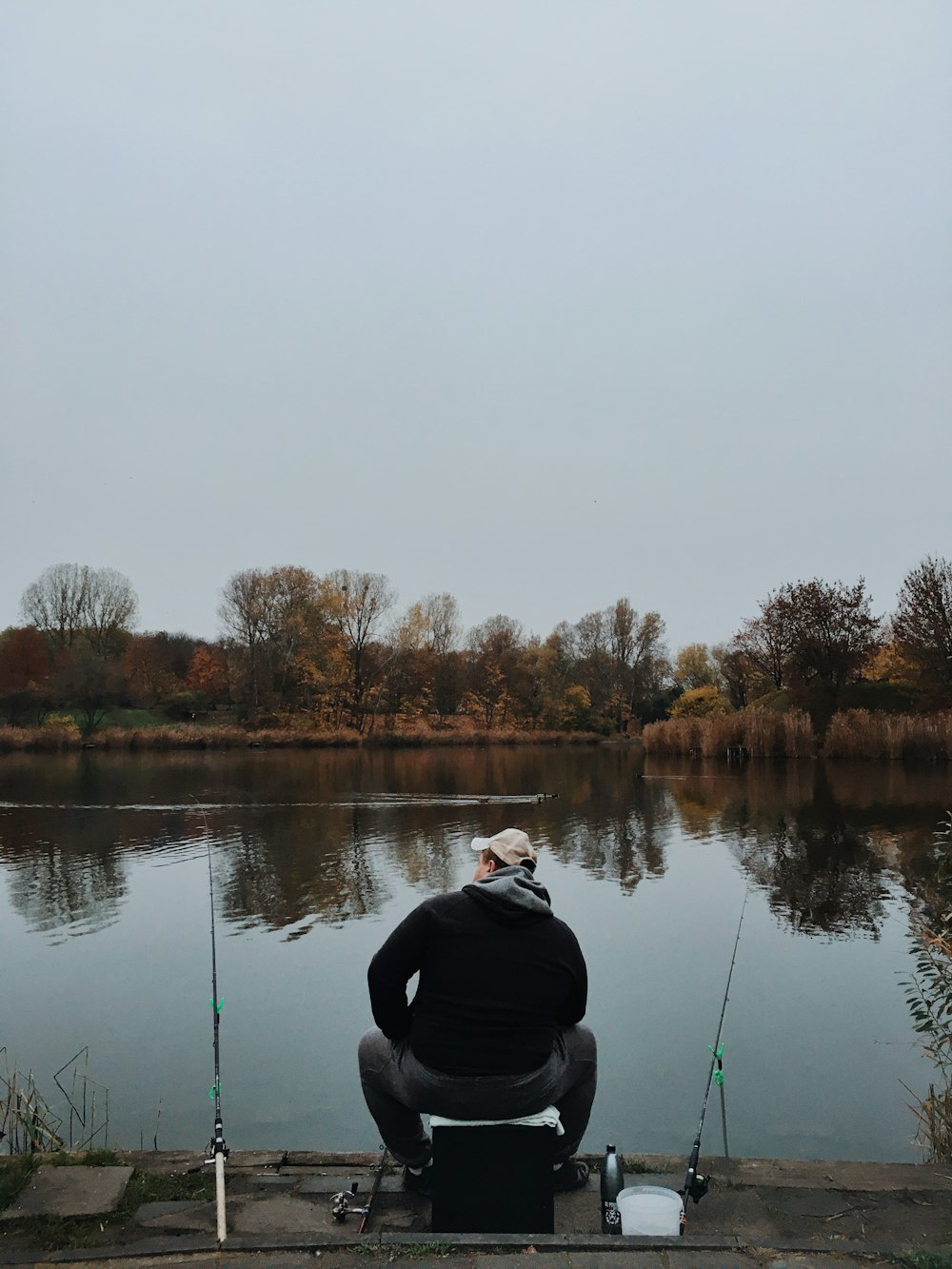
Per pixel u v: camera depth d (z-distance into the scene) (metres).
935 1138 5.33
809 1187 3.91
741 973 8.99
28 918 11.47
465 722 68.69
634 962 9.41
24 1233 3.51
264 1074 6.80
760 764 34.38
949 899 7.89
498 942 3.34
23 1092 6.30
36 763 38.09
